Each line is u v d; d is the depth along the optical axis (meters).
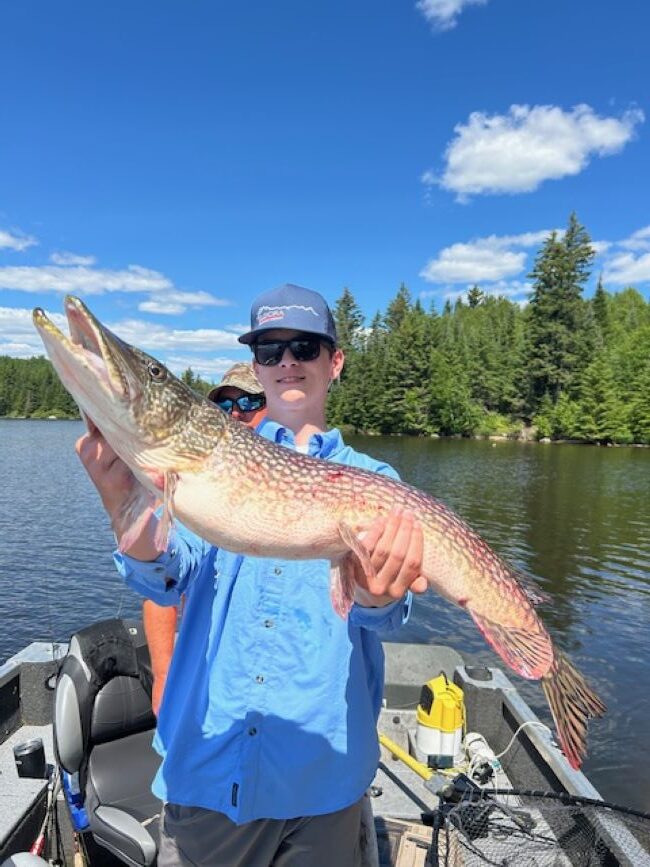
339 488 1.01
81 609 5.47
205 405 0.99
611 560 7.31
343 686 0.90
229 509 0.97
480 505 10.82
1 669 1.85
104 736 1.48
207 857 0.86
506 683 1.95
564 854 1.22
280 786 0.84
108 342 0.89
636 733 3.48
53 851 1.54
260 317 1.14
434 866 1.16
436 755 1.74
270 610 0.92
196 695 0.91
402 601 0.95
